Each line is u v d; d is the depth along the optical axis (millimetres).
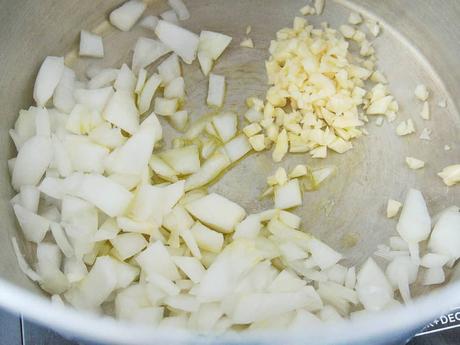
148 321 180
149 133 207
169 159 210
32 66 228
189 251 194
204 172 211
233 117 223
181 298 183
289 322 179
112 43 242
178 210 200
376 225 208
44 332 193
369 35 245
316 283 193
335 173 216
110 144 209
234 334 137
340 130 220
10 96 220
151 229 194
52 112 218
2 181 206
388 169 218
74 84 229
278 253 193
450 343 188
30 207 200
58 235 194
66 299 187
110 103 215
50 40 233
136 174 203
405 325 132
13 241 194
